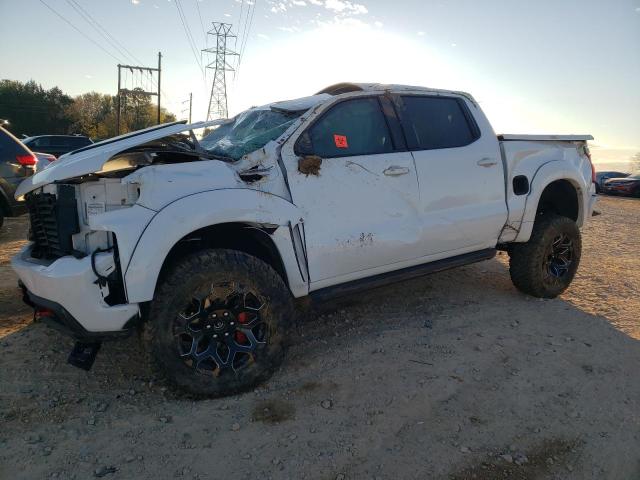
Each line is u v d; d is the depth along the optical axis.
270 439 2.84
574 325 4.50
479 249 4.65
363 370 3.61
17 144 7.77
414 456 2.72
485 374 3.58
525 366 3.72
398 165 3.95
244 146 3.70
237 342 3.30
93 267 2.89
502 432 2.95
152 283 2.96
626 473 2.72
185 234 3.01
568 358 3.86
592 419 3.11
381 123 4.02
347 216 3.71
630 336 4.32
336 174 3.66
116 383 3.38
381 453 2.74
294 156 3.53
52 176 3.11
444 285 5.54
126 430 2.89
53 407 3.09
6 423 2.92
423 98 4.34
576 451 2.82
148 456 2.68
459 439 2.87
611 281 5.91
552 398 3.31
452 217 4.27
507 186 4.68
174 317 3.02
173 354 3.05
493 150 4.58
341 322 4.48
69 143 17.86
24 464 2.59
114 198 3.13
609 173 26.23
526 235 4.82
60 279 2.85
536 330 4.36
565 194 5.37
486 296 5.22
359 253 3.77
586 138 5.38
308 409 3.12
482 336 4.21
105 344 3.91
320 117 3.71
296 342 4.06
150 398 3.22
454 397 3.29
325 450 2.76
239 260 3.18
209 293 3.10
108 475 2.53
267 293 3.28
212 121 3.97
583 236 9.09
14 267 3.38
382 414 3.08
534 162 4.89
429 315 4.66
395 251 3.97
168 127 3.78
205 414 3.06
